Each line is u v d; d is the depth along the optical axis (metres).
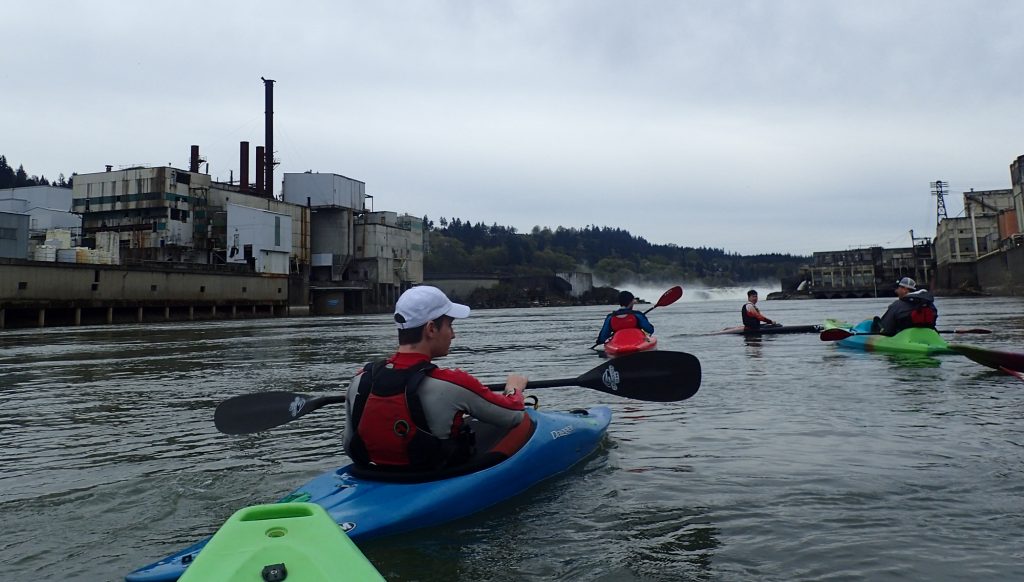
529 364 12.23
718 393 7.96
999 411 6.40
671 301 13.86
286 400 4.68
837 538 3.40
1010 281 71.06
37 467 5.23
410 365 3.78
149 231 65.50
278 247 68.94
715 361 11.55
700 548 3.33
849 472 4.53
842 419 6.24
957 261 92.56
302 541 2.24
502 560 3.23
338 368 12.22
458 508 3.74
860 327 13.66
